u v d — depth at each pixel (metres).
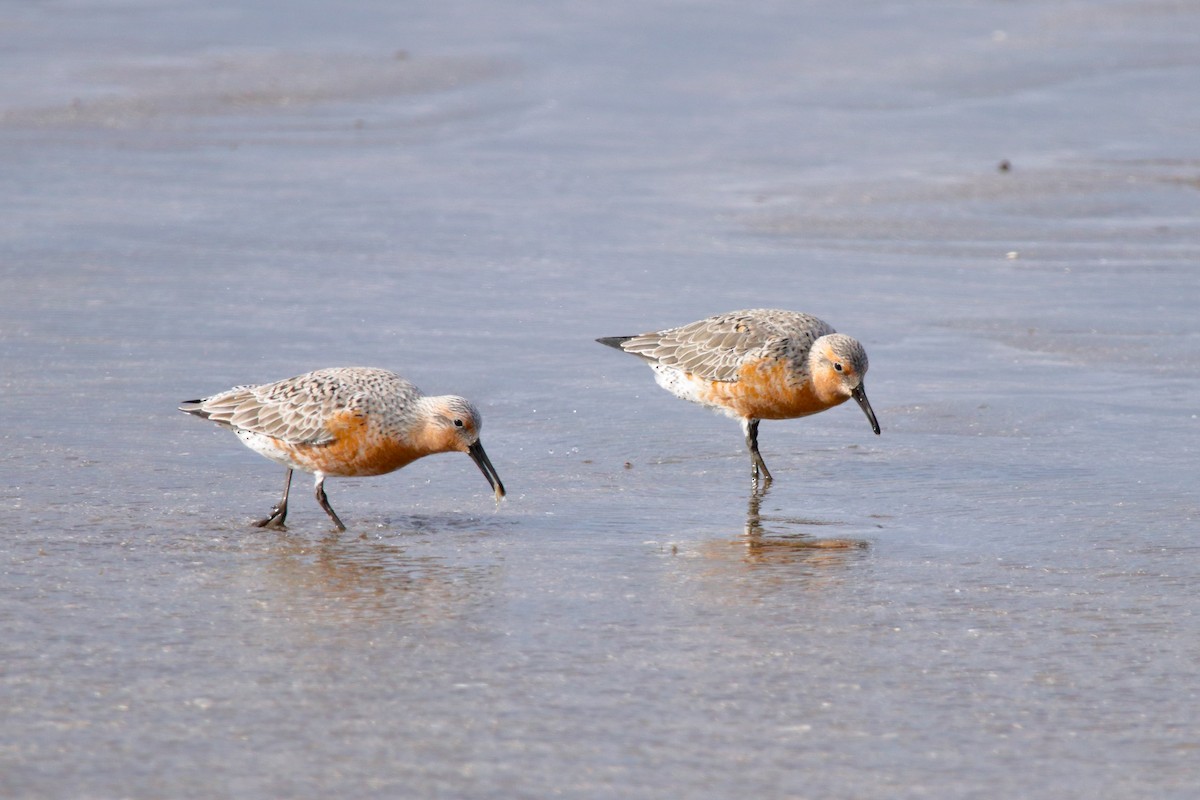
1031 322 21.23
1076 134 35.03
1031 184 30.25
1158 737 9.20
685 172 32.16
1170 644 10.66
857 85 40.97
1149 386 18.20
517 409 17.39
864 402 15.20
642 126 36.81
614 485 14.85
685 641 10.70
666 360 16.05
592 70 43.00
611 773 8.70
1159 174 31.17
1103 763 8.86
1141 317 21.44
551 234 26.92
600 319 21.53
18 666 10.05
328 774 8.63
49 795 8.33
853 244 26.23
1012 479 14.92
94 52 43.69
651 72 42.97
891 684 9.97
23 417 16.39
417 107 38.91
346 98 39.66
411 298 22.55
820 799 8.42
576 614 11.25
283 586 11.82
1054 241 26.30
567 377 18.72
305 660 10.29
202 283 23.05
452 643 10.64
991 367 19.09
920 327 21.03
